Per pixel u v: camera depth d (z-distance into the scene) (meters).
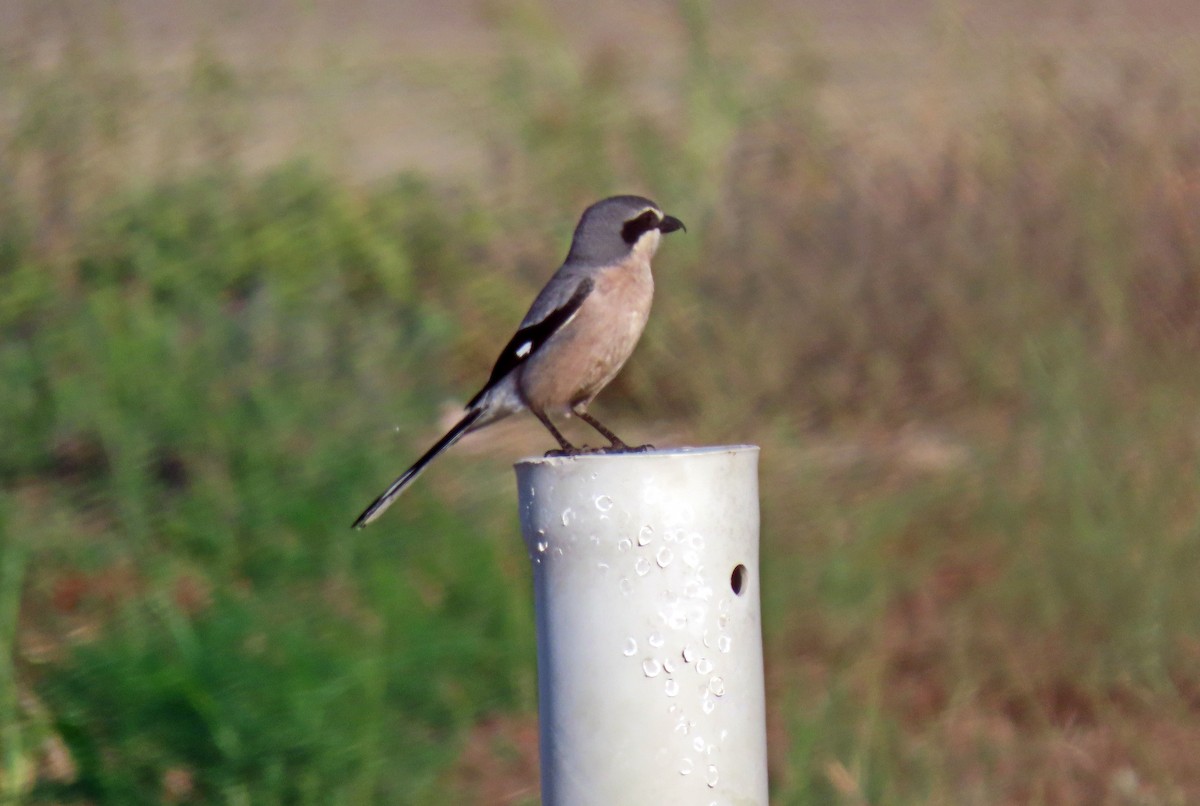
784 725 9.20
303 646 8.80
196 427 11.53
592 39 15.90
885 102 15.43
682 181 14.42
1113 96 14.06
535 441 13.38
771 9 15.66
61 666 8.76
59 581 10.57
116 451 11.51
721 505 5.17
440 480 11.56
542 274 14.71
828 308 13.71
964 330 13.20
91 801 8.09
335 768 8.14
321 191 14.73
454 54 17.58
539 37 15.41
